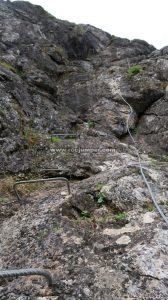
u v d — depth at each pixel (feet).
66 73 29.96
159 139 23.30
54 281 8.68
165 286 8.04
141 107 26.09
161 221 10.25
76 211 11.52
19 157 16.30
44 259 9.59
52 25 35.29
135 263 8.73
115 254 9.24
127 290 8.14
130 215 10.80
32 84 24.22
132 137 23.52
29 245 10.36
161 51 31.55
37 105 21.93
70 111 25.22
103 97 26.99
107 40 37.22
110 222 10.66
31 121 19.81
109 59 33.14
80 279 8.68
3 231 11.48
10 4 34.71
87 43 35.35
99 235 10.14
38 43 29.78
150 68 28.48
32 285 8.79
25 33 29.81
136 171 13.37
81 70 31.09
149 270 8.46
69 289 8.44
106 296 8.10
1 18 30.66
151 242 9.29
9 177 14.98
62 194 13.01
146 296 7.89
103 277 8.61
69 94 28.02
